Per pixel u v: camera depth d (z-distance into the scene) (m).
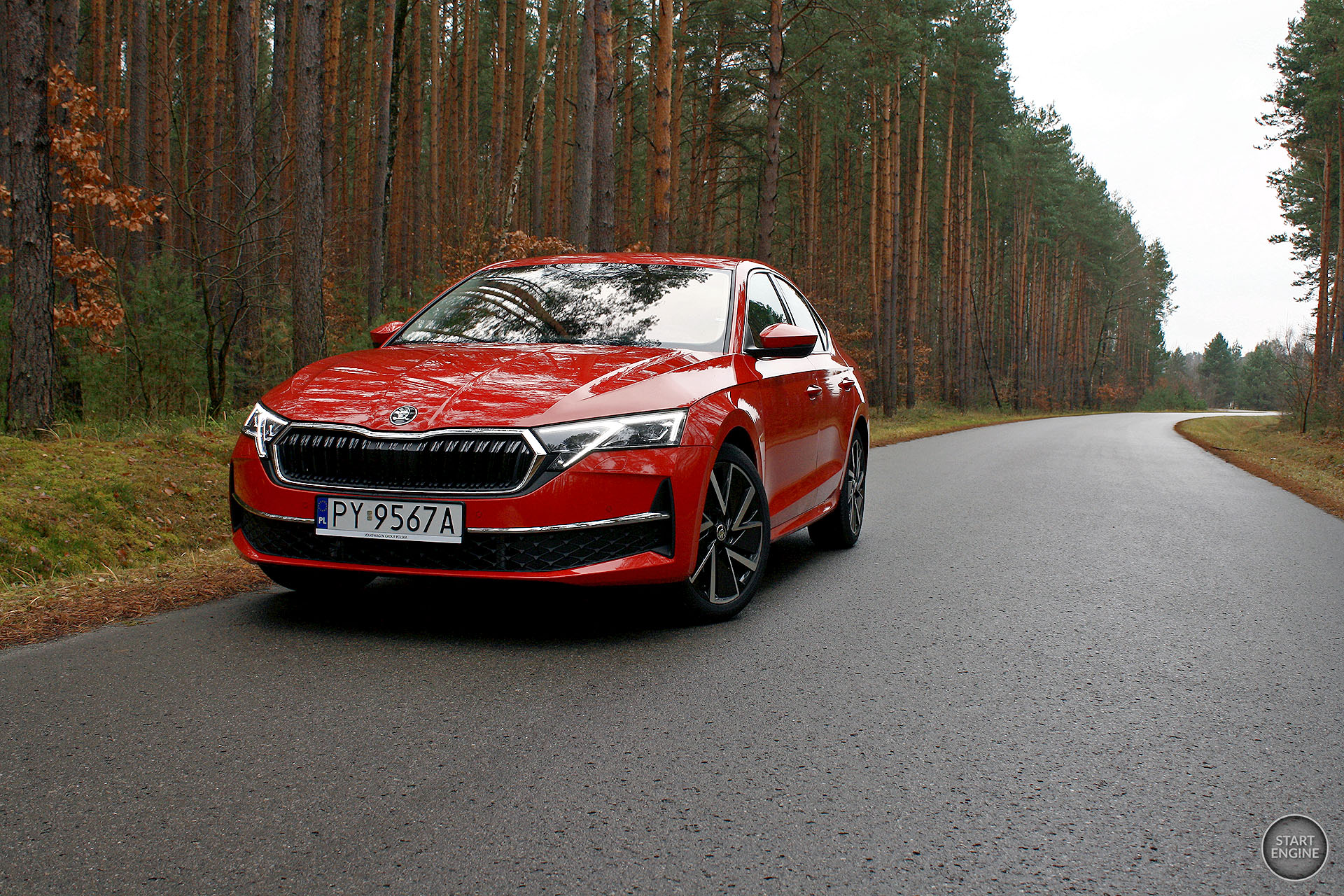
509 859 1.98
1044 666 3.49
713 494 3.87
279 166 12.01
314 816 2.15
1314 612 4.49
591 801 2.27
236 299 11.35
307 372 3.98
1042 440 21.61
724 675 3.28
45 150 8.02
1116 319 92.31
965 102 43.12
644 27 27.20
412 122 31.72
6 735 2.59
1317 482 12.77
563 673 3.24
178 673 3.12
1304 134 37.47
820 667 3.40
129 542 6.21
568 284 4.91
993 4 41.78
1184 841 2.14
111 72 25.94
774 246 44.12
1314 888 1.94
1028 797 2.36
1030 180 55.47
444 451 3.36
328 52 24.41
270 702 2.88
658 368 3.89
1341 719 2.99
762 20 27.89
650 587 3.64
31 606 3.92
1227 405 169.12
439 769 2.43
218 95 24.84
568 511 3.34
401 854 1.99
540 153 29.69
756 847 2.07
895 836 2.14
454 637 3.61
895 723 2.87
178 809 2.17
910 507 8.10
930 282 54.22
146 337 11.73
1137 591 4.87
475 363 3.89
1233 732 2.86
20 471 6.51
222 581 4.40
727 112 34.66
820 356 5.81
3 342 10.13
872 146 38.06
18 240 7.93
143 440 7.87
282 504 3.49
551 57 36.56
